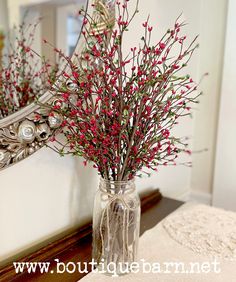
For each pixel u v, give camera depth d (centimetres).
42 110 81
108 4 86
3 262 82
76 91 77
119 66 72
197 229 106
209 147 170
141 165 79
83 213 105
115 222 81
